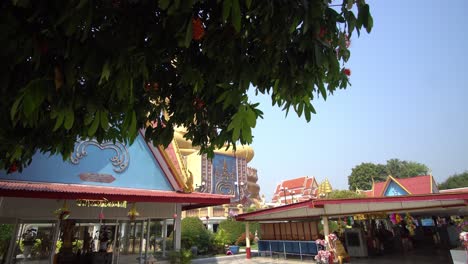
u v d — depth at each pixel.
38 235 10.38
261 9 2.11
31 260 10.01
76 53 2.13
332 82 3.09
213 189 46.72
